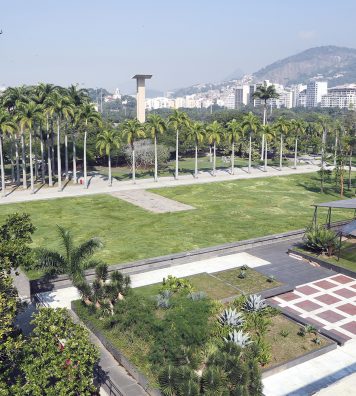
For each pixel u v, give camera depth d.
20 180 74.88
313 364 21.67
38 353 16.97
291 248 38.22
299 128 93.00
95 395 19.12
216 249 37.78
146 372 19.64
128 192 65.75
